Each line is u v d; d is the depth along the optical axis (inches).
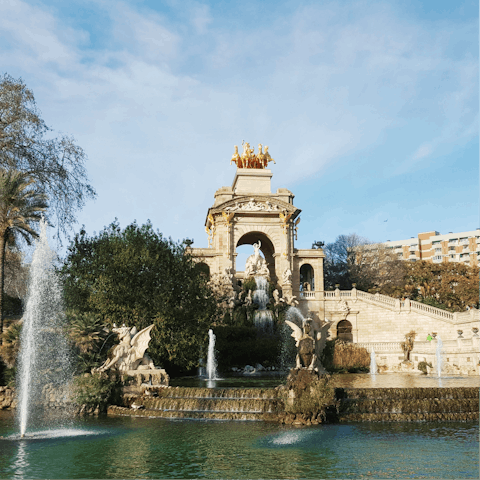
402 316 3019.2
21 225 1812.3
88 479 748.0
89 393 1220.5
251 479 746.8
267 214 3533.5
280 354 2513.5
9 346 1364.4
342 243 4697.3
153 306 1781.5
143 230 1971.0
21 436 1000.9
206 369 2219.5
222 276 3161.9
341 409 1179.3
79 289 1811.0
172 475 766.5
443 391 1264.8
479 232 6353.3
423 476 754.8
